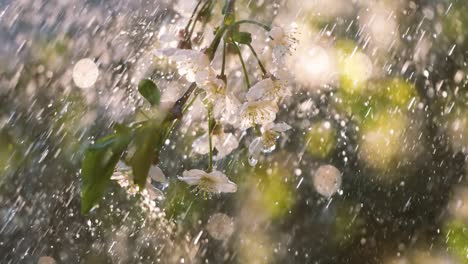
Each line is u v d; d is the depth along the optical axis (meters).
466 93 1.96
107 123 1.90
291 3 1.76
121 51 1.94
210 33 1.04
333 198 1.95
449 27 1.92
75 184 1.92
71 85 1.97
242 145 1.83
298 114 1.92
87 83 1.96
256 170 1.89
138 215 1.90
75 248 1.92
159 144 0.96
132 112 1.91
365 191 1.96
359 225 1.98
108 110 1.92
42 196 1.92
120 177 1.01
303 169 1.92
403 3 1.91
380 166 1.93
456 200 2.01
